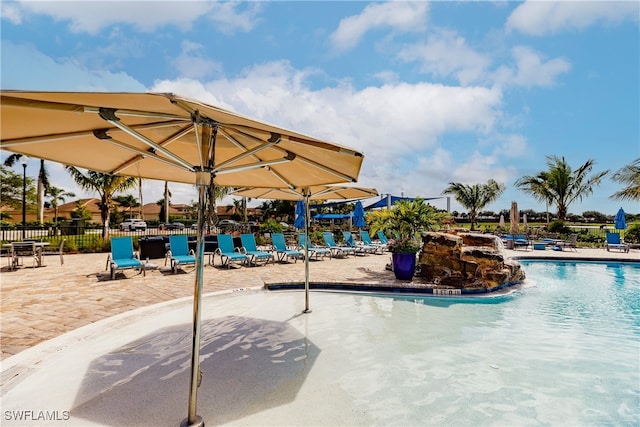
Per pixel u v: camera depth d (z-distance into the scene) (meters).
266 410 3.21
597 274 10.98
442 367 4.26
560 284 9.35
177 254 9.77
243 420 3.03
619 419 3.24
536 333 5.52
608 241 16.58
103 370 3.86
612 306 7.15
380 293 7.94
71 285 7.79
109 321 5.35
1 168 34.94
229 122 2.64
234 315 6.11
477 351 4.78
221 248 10.74
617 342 5.17
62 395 3.33
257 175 5.11
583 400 3.56
